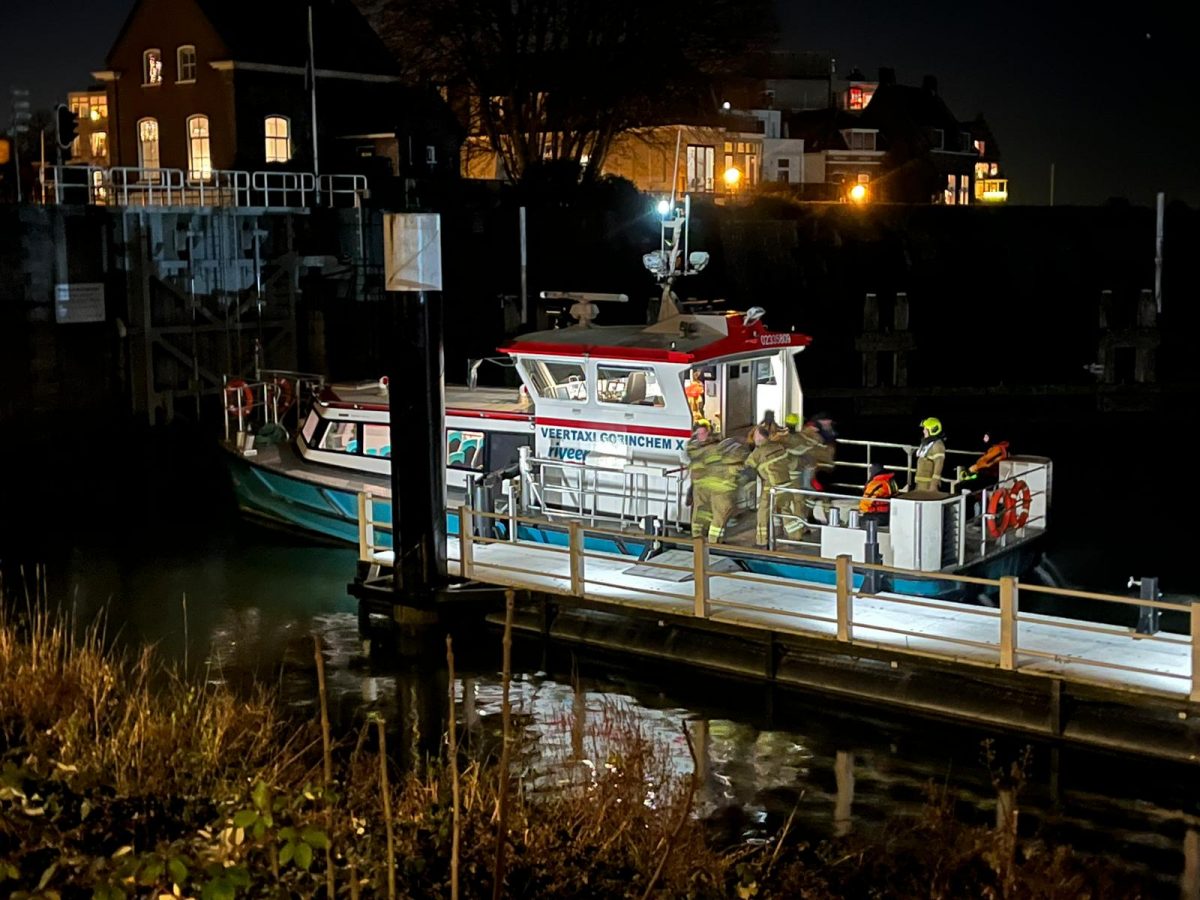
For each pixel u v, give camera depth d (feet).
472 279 120.47
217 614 53.78
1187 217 156.87
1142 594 38.86
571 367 52.34
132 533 69.56
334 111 148.56
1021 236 146.61
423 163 136.15
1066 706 36.76
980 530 48.37
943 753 37.83
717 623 42.50
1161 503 74.79
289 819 22.63
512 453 55.88
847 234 140.87
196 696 42.42
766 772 36.88
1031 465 50.72
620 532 44.34
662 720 40.78
